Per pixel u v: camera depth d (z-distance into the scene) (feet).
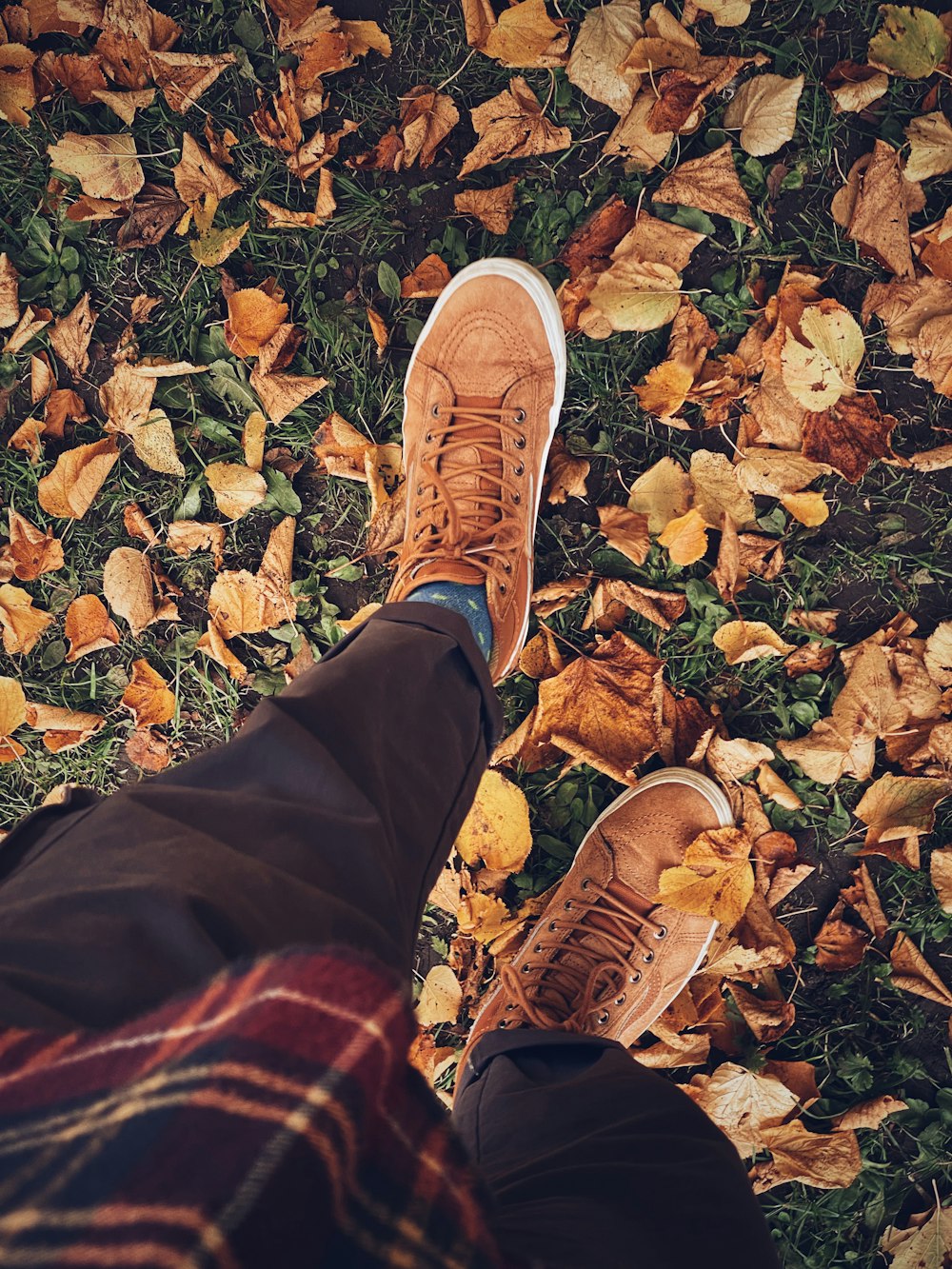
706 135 3.99
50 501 4.16
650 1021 4.24
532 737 4.17
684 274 4.07
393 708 2.73
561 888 4.28
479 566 3.85
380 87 4.07
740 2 3.88
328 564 4.28
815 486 4.18
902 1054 4.33
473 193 4.03
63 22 3.99
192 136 4.07
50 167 4.12
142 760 4.40
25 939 1.68
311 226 4.11
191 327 4.16
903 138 3.97
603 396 4.15
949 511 4.17
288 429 4.19
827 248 4.03
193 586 4.33
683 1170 2.47
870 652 4.10
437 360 4.09
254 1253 0.95
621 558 4.20
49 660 4.38
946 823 4.28
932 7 3.95
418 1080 1.25
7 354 4.25
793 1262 4.39
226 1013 1.18
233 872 1.90
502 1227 2.06
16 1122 1.17
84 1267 0.90
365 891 2.18
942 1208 4.34
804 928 4.34
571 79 3.89
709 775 4.24
